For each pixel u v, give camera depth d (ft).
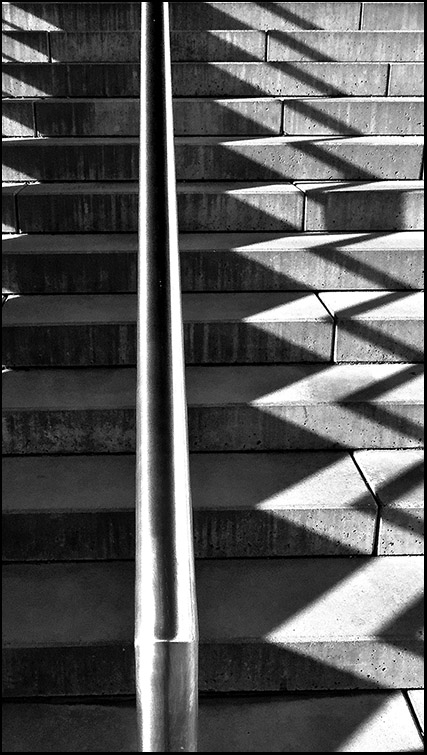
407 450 8.20
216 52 13.06
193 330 8.70
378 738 6.03
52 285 9.51
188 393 8.15
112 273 9.47
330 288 9.68
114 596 6.75
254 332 8.74
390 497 7.27
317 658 6.37
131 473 7.67
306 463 7.91
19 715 6.27
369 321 8.73
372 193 10.26
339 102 11.89
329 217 10.36
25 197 10.16
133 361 8.82
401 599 6.73
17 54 13.03
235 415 7.95
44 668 6.31
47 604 6.64
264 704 6.38
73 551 7.20
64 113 11.80
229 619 6.49
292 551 7.30
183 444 4.09
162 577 3.60
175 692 3.48
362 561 7.27
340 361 8.90
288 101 11.88
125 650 6.28
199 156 11.01
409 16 13.51
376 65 12.53
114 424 7.92
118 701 6.43
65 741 6.02
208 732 6.09
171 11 13.32
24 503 7.13
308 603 6.68
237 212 10.36
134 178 11.05
